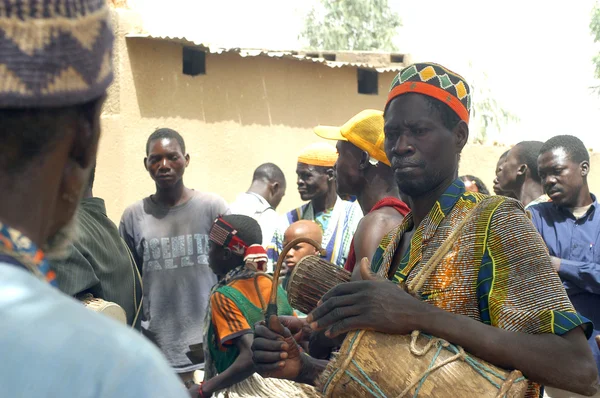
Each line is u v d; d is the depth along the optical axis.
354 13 22.77
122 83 7.88
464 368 1.94
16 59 0.81
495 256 2.07
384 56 10.16
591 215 5.01
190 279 5.64
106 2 0.92
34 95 0.82
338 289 2.09
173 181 5.66
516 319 1.99
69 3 0.84
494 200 2.15
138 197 7.98
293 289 2.72
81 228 2.92
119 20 7.89
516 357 1.94
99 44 0.89
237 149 8.98
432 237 2.20
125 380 0.77
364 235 2.98
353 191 3.62
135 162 7.97
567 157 4.98
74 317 0.81
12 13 0.81
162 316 5.60
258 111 9.17
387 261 2.41
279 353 2.45
